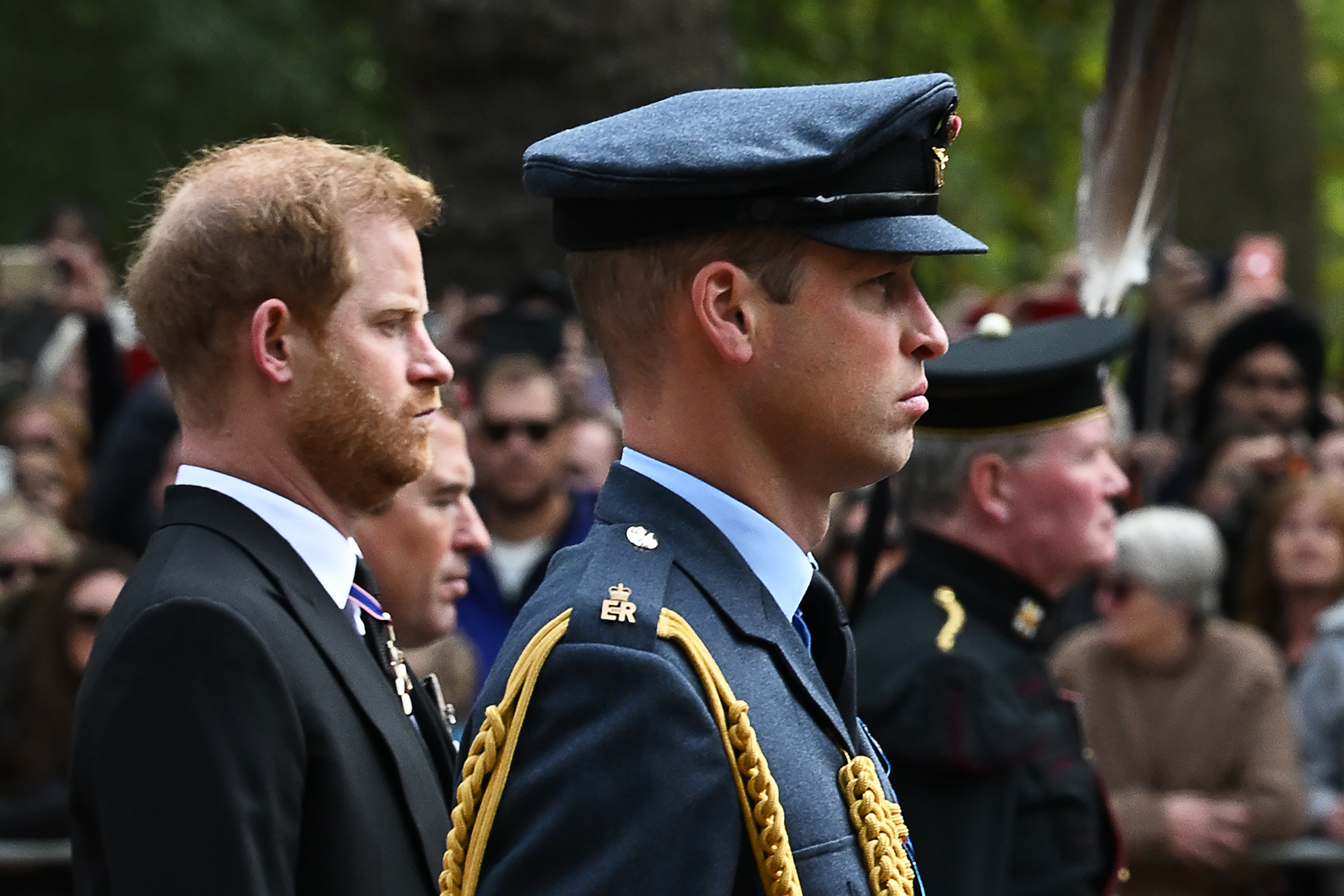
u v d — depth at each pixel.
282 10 46.91
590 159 6.12
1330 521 17.78
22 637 14.37
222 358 7.14
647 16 21.20
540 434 16.95
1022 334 11.55
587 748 5.63
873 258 6.12
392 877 6.78
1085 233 12.58
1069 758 10.73
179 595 6.57
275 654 6.64
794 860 5.80
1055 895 10.29
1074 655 15.97
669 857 5.53
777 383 6.09
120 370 23.38
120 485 19.09
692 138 6.05
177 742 6.35
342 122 46.75
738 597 6.07
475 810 5.84
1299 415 22.95
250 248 7.04
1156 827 14.98
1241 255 27.69
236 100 45.44
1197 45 39.53
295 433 7.14
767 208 5.98
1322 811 15.70
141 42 45.00
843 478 6.24
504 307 19.56
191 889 6.23
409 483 7.43
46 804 14.04
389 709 7.09
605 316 6.34
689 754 5.62
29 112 45.00
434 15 21.02
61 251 23.38
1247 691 15.33
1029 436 10.87
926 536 11.12
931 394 11.04
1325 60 58.53
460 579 10.02
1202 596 15.41
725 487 6.22
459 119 21.25
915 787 10.06
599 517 6.35
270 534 7.07
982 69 50.34
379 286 7.21
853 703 6.56
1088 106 12.82
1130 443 19.34
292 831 6.49
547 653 5.82
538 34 20.88
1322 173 59.91
